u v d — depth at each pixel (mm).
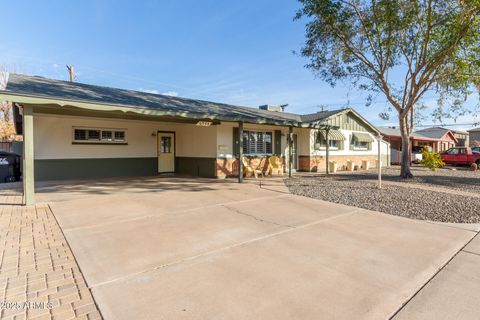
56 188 9383
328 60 12352
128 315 2504
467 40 9828
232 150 13055
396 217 6113
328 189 9523
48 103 6559
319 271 3434
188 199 7691
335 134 17312
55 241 4387
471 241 4656
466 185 10719
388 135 25016
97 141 12484
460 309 2664
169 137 14883
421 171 17484
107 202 7195
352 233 4949
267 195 8445
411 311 2629
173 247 4156
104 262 3617
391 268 3549
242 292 2926
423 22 10562
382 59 11625
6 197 7793
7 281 3100
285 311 2598
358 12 11008
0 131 22938
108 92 10297
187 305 2676
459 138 41125
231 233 4840
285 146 15734
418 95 12008
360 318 2510
